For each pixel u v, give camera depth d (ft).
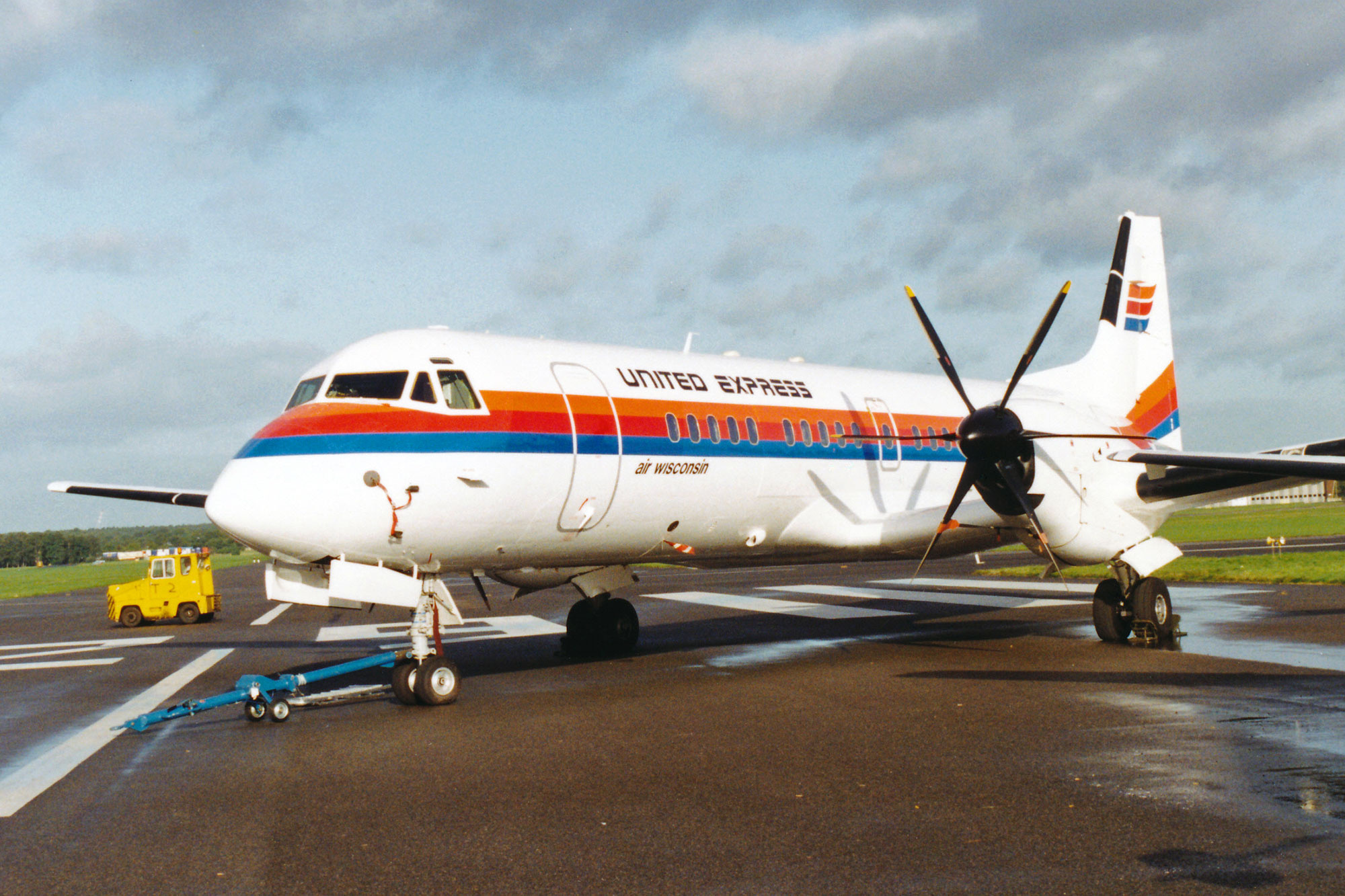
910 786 19.94
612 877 15.33
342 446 30.42
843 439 42.78
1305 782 19.40
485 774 21.86
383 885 15.21
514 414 33.27
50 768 23.54
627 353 38.93
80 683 38.91
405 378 32.14
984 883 14.66
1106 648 40.27
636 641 44.57
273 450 30.25
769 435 40.45
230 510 29.48
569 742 24.91
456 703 31.37
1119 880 14.64
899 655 39.75
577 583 42.14
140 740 26.84
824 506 42.37
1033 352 37.76
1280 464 36.86
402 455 30.99
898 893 14.37
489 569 36.11
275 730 27.91
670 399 37.91
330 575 31.50
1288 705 27.12
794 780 20.67
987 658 38.09
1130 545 41.60
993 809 18.22
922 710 27.71
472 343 34.42
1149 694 29.25
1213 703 27.58
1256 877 14.65
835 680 33.73
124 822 18.84
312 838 17.58
